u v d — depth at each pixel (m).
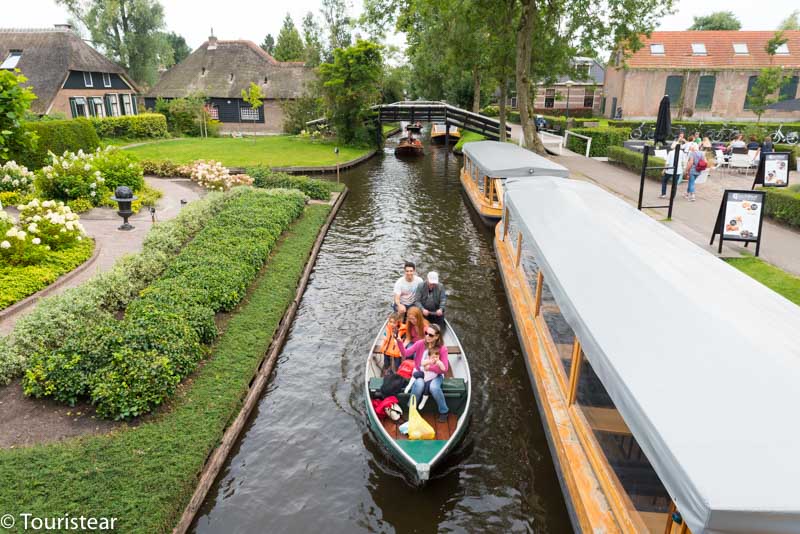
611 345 5.77
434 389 8.15
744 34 44.59
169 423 7.76
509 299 12.94
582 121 42.94
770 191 16.44
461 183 28.12
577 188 13.09
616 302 6.69
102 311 9.98
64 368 7.99
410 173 32.31
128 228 16.89
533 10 27.03
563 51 31.27
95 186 19.55
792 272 12.04
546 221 10.61
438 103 52.44
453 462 8.03
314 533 6.73
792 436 4.16
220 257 13.03
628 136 33.06
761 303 6.55
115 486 6.50
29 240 13.09
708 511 3.61
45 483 6.45
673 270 7.47
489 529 6.86
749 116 43.75
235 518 6.89
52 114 36.22
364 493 7.41
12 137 14.60
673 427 4.38
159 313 9.35
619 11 28.88
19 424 7.55
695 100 44.19
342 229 19.94
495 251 16.92
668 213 15.96
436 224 20.70
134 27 54.00
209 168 24.72
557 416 7.80
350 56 37.81
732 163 23.22
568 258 8.43
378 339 10.30
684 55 44.12
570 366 7.82
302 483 7.55
